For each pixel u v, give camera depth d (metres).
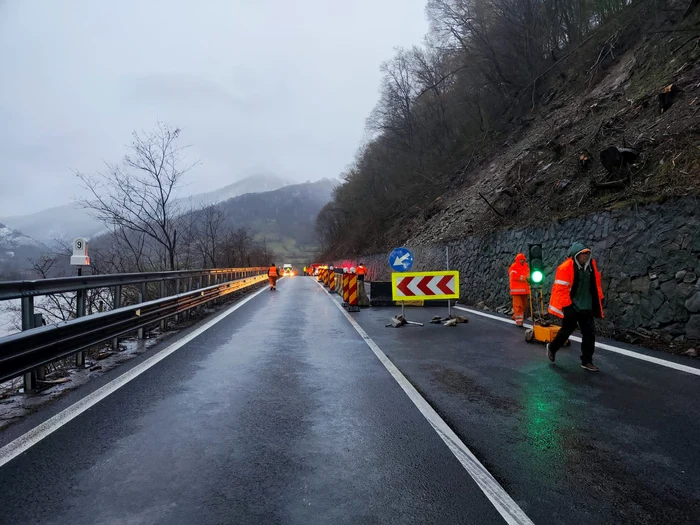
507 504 2.65
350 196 66.44
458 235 18.22
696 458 3.24
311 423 3.97
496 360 6.40
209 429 3.83
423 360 6.45
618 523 2.46
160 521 2.48
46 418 4.08
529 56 25.58
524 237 12.20
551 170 14.43
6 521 2.49
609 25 19.56
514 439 3.59
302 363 6.27
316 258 117.38
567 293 5.74
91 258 13.27
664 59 12.99
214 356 6.72
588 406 4.35
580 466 3.12
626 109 12.87
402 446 3.47
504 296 12.76
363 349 7.27
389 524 2.45
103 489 2.83
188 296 10.20
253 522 2.47
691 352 6.21
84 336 5.52
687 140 8.70
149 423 3.97
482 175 23.97
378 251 37.72
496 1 27.28
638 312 7.59
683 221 7.05
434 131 38.25
